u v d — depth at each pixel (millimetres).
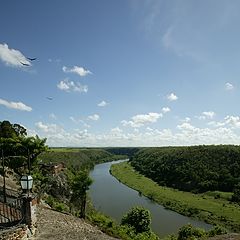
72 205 43500
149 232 46781
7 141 37844
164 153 156000
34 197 20484
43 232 21828
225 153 123125
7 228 17859
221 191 101562
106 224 37844
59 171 57281
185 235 46344
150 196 93375
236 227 66000
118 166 171250
